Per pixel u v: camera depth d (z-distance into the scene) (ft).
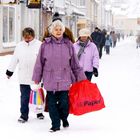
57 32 32.07
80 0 265.13
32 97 36.24
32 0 113.70
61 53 32.17
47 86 32.22
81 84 33.19
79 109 32.94
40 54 32.40
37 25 156.76
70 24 230.89
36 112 36.42
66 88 32.42
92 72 42.04
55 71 32.12
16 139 30.78
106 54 152.46
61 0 196.54
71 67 33.09
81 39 41.81
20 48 35.60
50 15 179.32
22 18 136.67
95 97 33.40
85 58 41.63
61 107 33.09
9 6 118.01
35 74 32.53
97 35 113.39
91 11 315.37
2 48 110.83
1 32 110.11
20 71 35.68
